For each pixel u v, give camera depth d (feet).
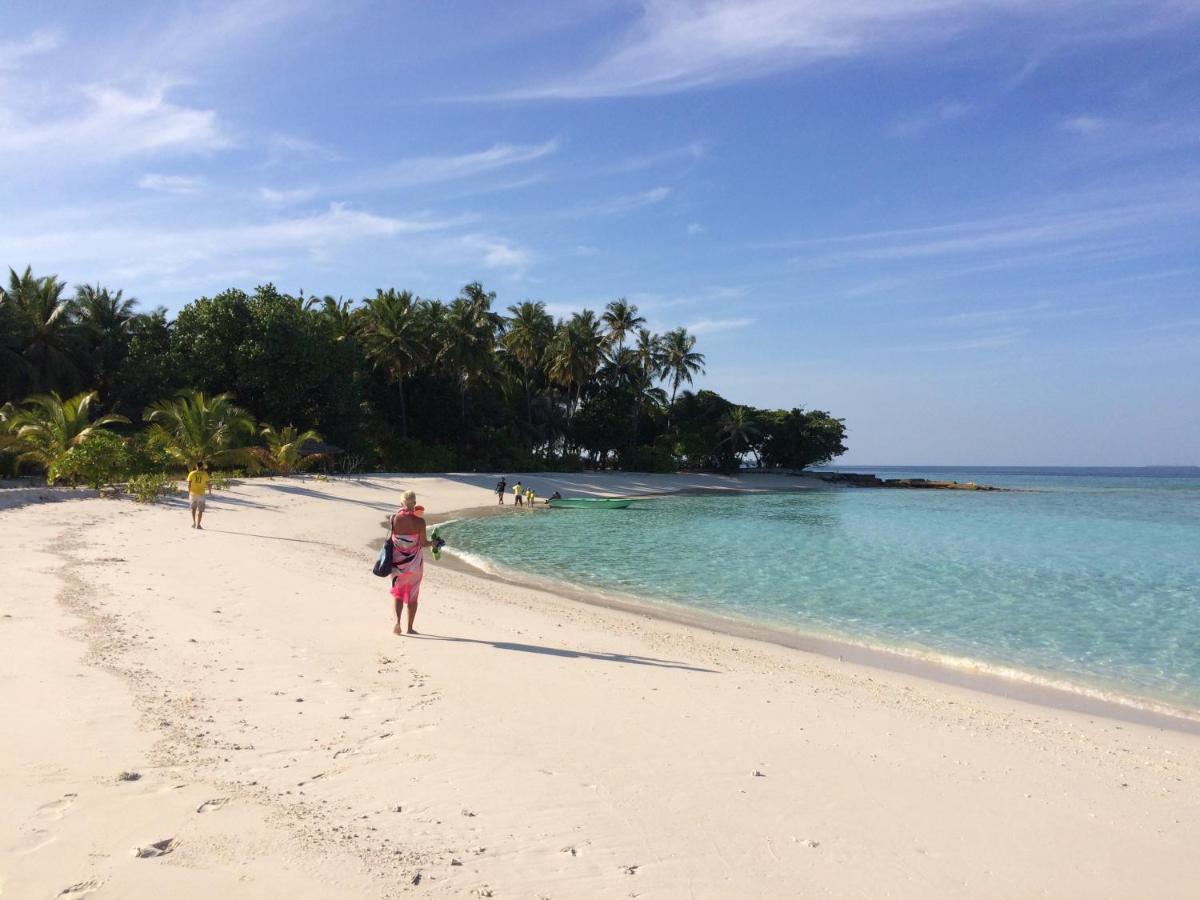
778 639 41.06
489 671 25.94
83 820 12.76
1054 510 169.78
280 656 25.45
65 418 100.37
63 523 59.16
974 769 20.26
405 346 189.06
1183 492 289.12
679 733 20.89
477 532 98.17
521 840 13.76
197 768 15.47
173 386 154.61
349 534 82.79
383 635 30.42
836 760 19.85
